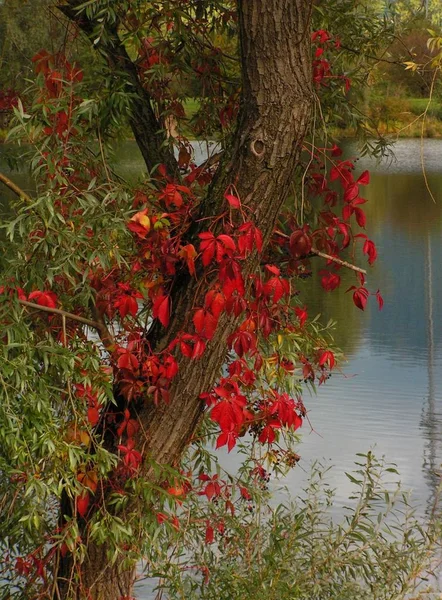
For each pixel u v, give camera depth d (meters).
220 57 4.56
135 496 3.88
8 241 3.79
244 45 3.62
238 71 4.73
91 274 3.86
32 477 3.51
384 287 16.27
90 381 3.71
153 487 3.85
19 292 3.67
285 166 3.69
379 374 10.36
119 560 4.07
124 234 3.83
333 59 4.82
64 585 4.12
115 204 3.93
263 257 4.34
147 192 3.98
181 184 4.25
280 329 4.22
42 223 3.67
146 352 3.98
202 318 3.59
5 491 3.98
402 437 8.11
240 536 4.29
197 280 3.83
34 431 3.53
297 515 4.33
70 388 3.66
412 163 41.25
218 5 4.50
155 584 5.26
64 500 4.13
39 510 3.80
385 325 13.14
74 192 3.80
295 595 3.98
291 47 3.57
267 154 3.66
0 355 3.47
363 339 12.28
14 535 4.15
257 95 3.63
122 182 4.12
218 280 3.78
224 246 3.58
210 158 4.23
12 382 3.54
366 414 8.78
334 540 4.41
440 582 4.68
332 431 8.28
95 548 4.05
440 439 7.93
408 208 28.69
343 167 4.02
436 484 6.86
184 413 3.97
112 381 3.93
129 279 3.87
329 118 4.81
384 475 7.12
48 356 3.67
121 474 3.98
